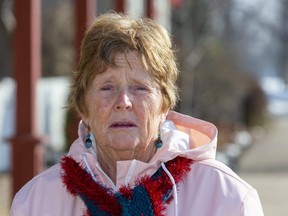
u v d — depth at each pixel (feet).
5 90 49.21
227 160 49.96
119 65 9.63
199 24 69.97
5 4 74.59
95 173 9.95
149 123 9.77
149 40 9.70
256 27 179.73
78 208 9.94
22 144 24.49
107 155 10.08
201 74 74.33
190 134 10.67
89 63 9.78
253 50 210.79
